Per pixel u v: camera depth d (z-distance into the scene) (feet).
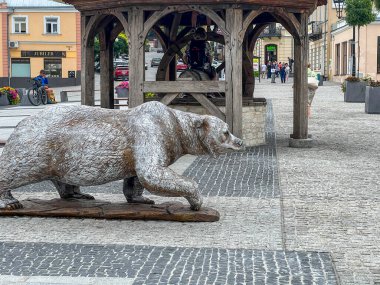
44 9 206.80
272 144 52.75
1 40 206.39
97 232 24.40
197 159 43.96
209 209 26.71
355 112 87.04
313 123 71.00
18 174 26.27
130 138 25.68
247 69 55.06
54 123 26.23
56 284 18.56
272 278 19.03
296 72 51.24
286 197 31.19
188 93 48.55
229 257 21.13
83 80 52.21
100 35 55.77
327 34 221.05
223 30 46.52
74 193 28.60
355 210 28.48
